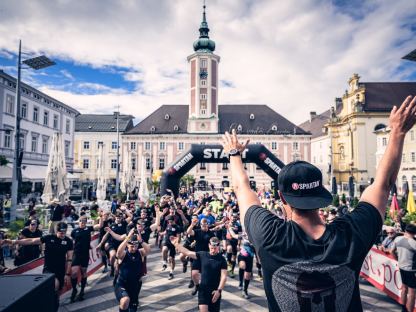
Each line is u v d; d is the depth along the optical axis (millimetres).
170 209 11750
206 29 60375
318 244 1215
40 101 37406
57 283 6410
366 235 1232
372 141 53062
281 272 1211
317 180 1343
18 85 15586
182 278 8992
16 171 14648
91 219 14359
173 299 7320
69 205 14797
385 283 7379
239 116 64062
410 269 5961
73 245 7316
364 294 7547
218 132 59094
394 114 1482
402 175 42562
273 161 15180
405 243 6098
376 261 7840
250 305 7000
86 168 59969
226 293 7809
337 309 1138
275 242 1250
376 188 1400
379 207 1334
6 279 1843
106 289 7949
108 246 8305
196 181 58844
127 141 60094
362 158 52750
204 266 5395
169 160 59500
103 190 20891
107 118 65562
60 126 42312
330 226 1288
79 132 60469
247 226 1413
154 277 9078
